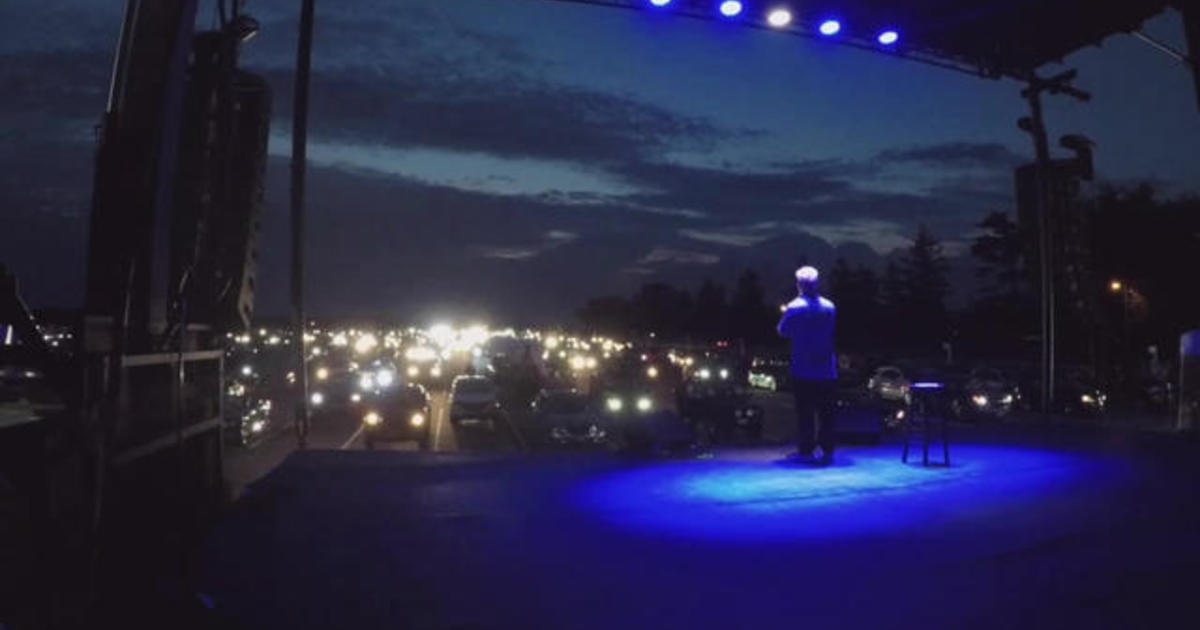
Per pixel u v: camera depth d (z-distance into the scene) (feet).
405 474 28.86
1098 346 126.00
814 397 32.81
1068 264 79.82
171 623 16.08
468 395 143.13
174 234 24.23
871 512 24.07
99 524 16.98
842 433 38.81
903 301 372.79
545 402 112.57
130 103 19.31
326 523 22.26
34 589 14.85
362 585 17.76
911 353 351.87
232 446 106.52
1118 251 189.37
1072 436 42.37
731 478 28.84
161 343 21.90
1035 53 56.80
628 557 19.74
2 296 16.12
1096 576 18.60
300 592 17.33
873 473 30.14
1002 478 29.27
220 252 26.35
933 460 33.40
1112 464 32.48
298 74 51.96
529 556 19.74
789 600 17.17
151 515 20.62
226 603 16.71
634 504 24.72
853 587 17.93
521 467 30.25
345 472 29.01
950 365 204.74
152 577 17.99
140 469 19.94
